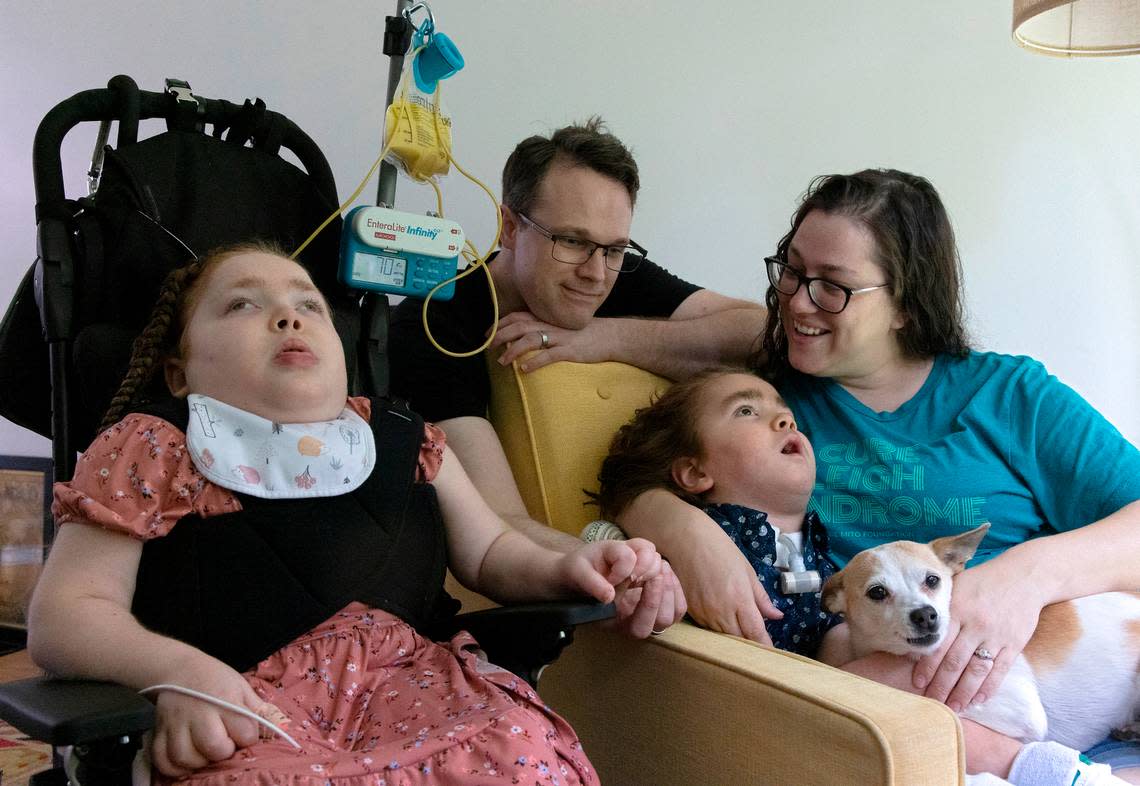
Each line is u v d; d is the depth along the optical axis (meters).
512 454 1.60
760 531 1.36
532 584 1.18
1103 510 1.47
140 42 2.41
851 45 2.55
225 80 2.36
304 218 1.46
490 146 2.36
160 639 0.88
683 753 1.11
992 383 1.56
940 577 1.25
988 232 2.59
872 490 1.51
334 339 1.15
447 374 1.61
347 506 1.08
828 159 2.56
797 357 1.58
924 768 0.93
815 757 0.97
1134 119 2.61
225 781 0.81
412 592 1.11
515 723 0.92
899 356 1.61
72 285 1.24
